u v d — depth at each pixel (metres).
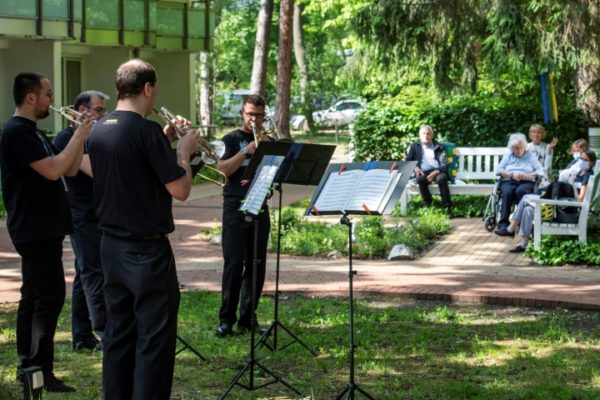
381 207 6.39
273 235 13.74
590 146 18.77
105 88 29.81
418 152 17.11
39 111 6.67
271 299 10.48
